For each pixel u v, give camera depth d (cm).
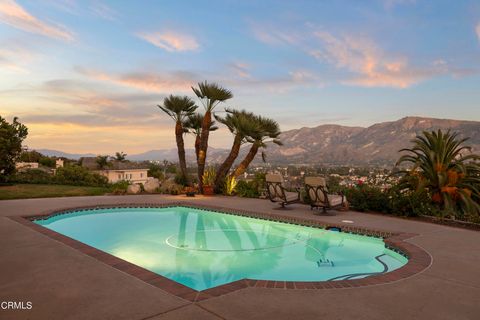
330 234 857
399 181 1113
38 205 1162
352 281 426
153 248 747
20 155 2286
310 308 339
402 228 812
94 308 330
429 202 1022
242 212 1080
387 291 391
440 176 1030
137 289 384
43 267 467
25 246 585
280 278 557
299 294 377
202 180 1652
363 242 800
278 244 785
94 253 539
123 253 706
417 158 1109
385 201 1023
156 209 1265
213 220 1095
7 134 2147
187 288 388
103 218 1101
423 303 357
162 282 407
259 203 1288
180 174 1773
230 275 570
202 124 1670
